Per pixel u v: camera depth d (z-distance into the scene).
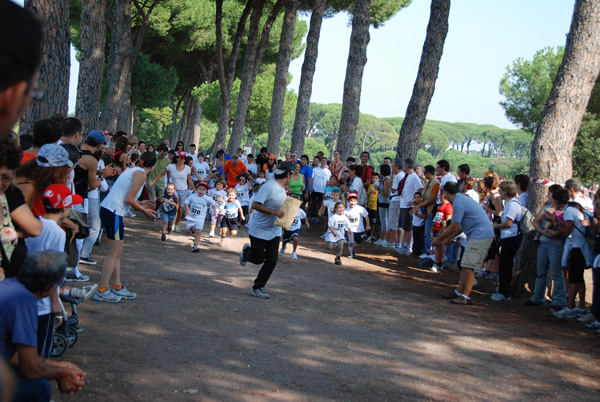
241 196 14.82
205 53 39.28
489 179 10.59
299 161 16.86
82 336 5.09
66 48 8.44
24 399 2.77
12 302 2.68
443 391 4.66
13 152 3.05
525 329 7.02
